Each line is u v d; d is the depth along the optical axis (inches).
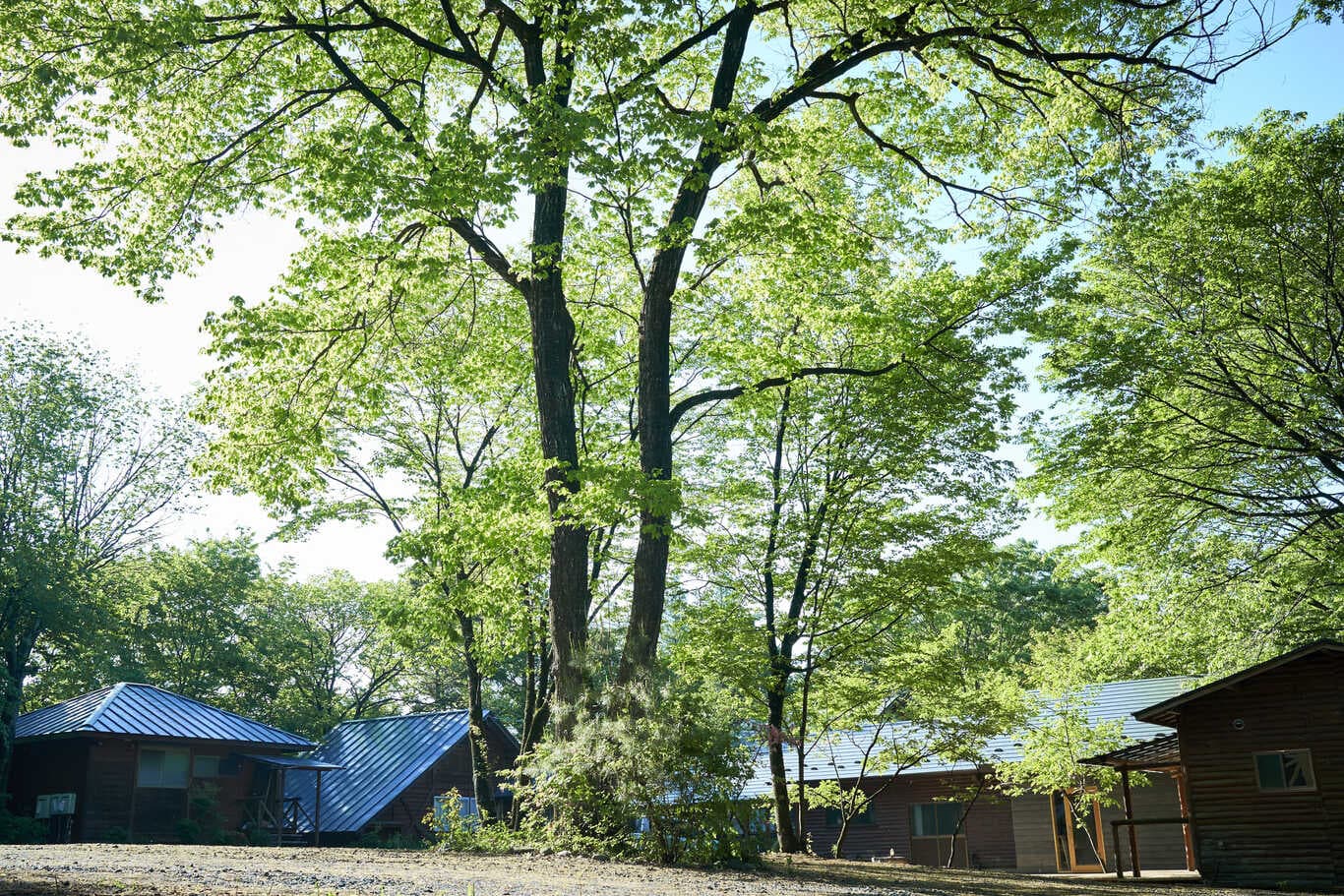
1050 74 761.6
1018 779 1130.0
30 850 494.9
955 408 820.0
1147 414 951.0
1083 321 944.3
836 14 717.9
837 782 1042.7
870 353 852.6
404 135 673.0
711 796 560.4
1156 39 677.9
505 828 641.6
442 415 1105.4
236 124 748.0
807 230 655.8
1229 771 848.3
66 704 1406.3
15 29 616.7
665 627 1073.5
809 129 764.0
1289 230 879.1
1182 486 981.8
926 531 857.5
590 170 552.1
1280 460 949.2
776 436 936.3
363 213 601.9
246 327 708.7
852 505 874.1
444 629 976.3
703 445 1017.5
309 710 1854.1
